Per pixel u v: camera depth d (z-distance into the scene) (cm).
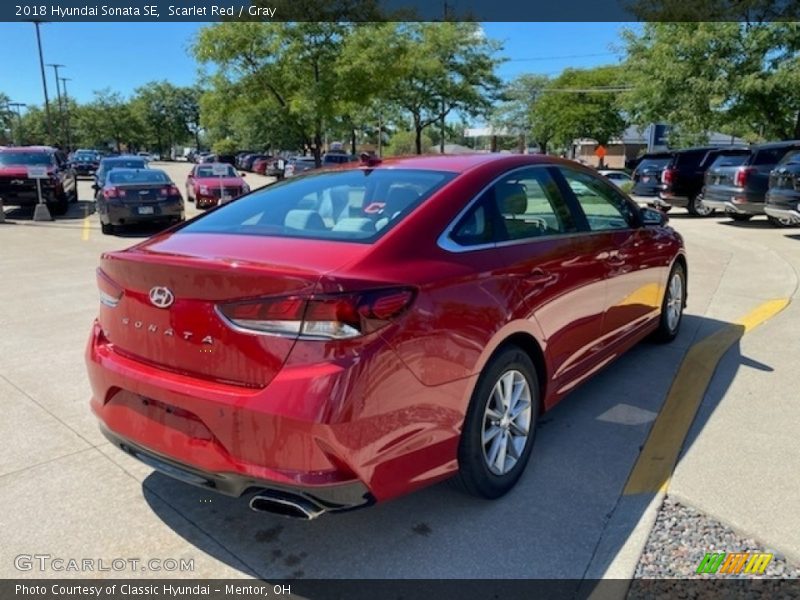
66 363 484
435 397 254
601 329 394
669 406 402
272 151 6450
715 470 320
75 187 2109
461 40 3400
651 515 283
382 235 261
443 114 3581
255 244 267
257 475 229
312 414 219
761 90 1838
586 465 331
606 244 390
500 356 291
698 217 1605
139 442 261
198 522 286
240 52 1844
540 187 353
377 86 1961
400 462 244
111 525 283
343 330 223
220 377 239
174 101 8569
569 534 273
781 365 468
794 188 1093
